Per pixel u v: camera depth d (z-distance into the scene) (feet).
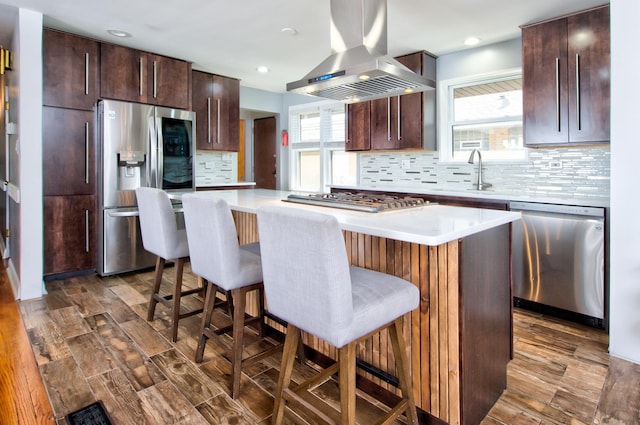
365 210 6.46
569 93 10.01
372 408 5.99
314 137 19.85
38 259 10.60
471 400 5.35
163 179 13.47
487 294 5.72
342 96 9.66
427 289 5.40
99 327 8.66
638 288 7.24
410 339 5.62
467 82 13.66
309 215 4.17
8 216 13.92
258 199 8.71
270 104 20.53
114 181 12.40
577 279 9.02
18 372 6.75
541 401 6.13
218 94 16.66
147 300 10.42
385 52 8.59
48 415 5.61
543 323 9.24
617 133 7.30
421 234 4.46
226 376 6.76
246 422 5.56
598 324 8.92
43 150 11.50
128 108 12.54
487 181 13.11
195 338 8.20
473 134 13.67
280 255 4.65
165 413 5.72
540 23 10.52
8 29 11.62
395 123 14.32
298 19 10.76
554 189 11.59
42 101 11.32
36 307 9.80
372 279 5.25
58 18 10.77
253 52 13.67
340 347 4.25
